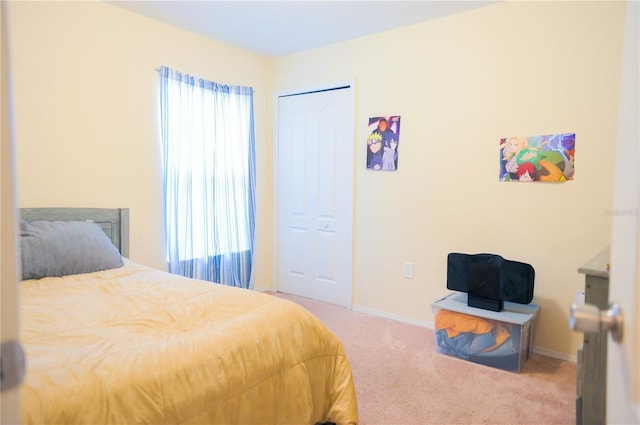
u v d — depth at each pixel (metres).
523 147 2.72
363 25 3.18
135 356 1.26
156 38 3.12
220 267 3.64
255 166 3.94
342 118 3.61
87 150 2.76
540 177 2.67
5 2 0.49
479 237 2.94
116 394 1.11
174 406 1.20
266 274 4.19
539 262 2.71
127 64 2.95
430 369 2.46
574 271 2.58
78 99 2.70
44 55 2.53
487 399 2.12
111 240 2.85
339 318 3.39
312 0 2.77
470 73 2.92
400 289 3.35
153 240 3.18
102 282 2.12
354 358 2.61
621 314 0.59
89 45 2.74
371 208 3.47
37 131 2.52
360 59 3.46
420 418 1.95
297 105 3.90
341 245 3.70
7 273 0.49
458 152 3.00
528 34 2.68
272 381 1.54
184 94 3.28
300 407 1.62
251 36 3.44
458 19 2.95
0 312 0.48
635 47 0.63
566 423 1.91
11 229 0.49
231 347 1.44
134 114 3.01
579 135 2.53
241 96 3.75
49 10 2.55
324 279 3.84
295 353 1.65
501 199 2.83
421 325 3.24
